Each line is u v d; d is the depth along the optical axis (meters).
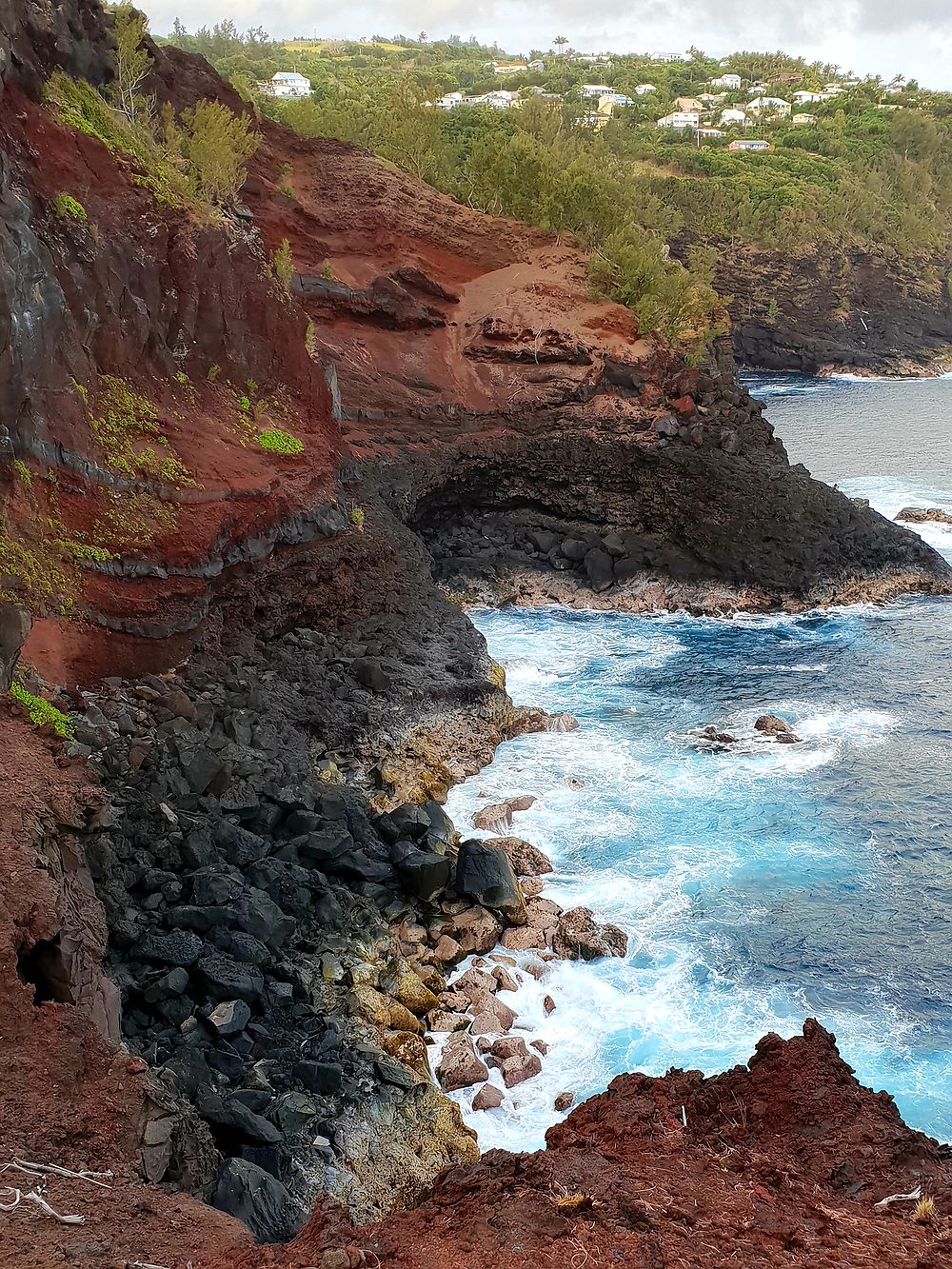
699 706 39.28
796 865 29.47
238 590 32.78
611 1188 12.51
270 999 20.86
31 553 25.95
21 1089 13.06
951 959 25.88
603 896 28.14
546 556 51.44
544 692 40.47
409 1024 22.64
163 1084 16.56
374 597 38.47
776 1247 11.27
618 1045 23.16
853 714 38.56
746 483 50.28
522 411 53.09
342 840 26.09
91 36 39.88
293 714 30.94
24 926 15.18
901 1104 21.72
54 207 29.38
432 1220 12.33
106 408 29.77
